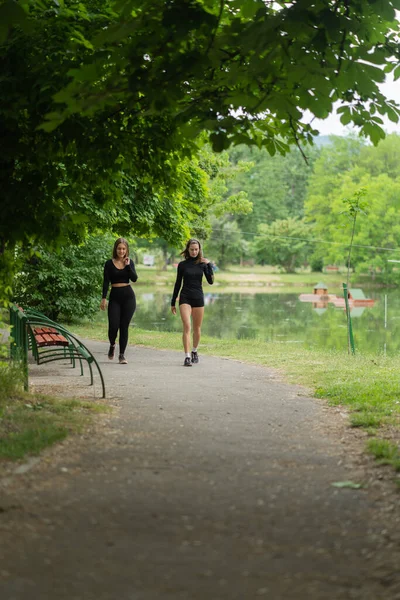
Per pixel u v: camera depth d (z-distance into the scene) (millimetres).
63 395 8758
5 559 3656
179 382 10188
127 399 8555
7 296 8641
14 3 5090
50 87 6688
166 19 5660
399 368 12078
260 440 6477
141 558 3688
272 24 5656
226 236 95750
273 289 72000
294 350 15711
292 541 3959
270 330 25859
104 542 3896
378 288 77625
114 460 5594
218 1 6070
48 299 23266
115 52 6082
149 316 32531
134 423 7074
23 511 4359
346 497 4777
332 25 5699
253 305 43781
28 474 5121
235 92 6293
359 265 77062
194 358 12961
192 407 8109
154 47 5984
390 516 4391
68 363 12516
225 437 6559
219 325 28094
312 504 4621
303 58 5906
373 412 7816
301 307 42000
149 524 4188
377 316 34844
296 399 8898
